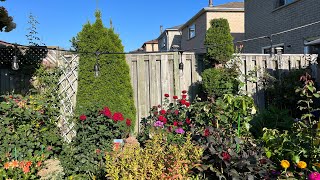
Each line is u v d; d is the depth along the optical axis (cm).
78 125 499
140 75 712
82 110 537
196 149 293
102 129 498
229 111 396
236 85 622
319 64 671
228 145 311
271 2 1259
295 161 307
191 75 731
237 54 738
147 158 279
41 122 569
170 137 471
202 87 683
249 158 291
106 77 648
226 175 290
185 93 661
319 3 958
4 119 525
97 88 643
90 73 642
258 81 754
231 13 1978
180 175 259
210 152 297
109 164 288
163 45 3009
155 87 716
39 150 528
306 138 322
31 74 731
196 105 532
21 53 750
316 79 725
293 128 363
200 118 502
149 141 371
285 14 1156
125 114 655
